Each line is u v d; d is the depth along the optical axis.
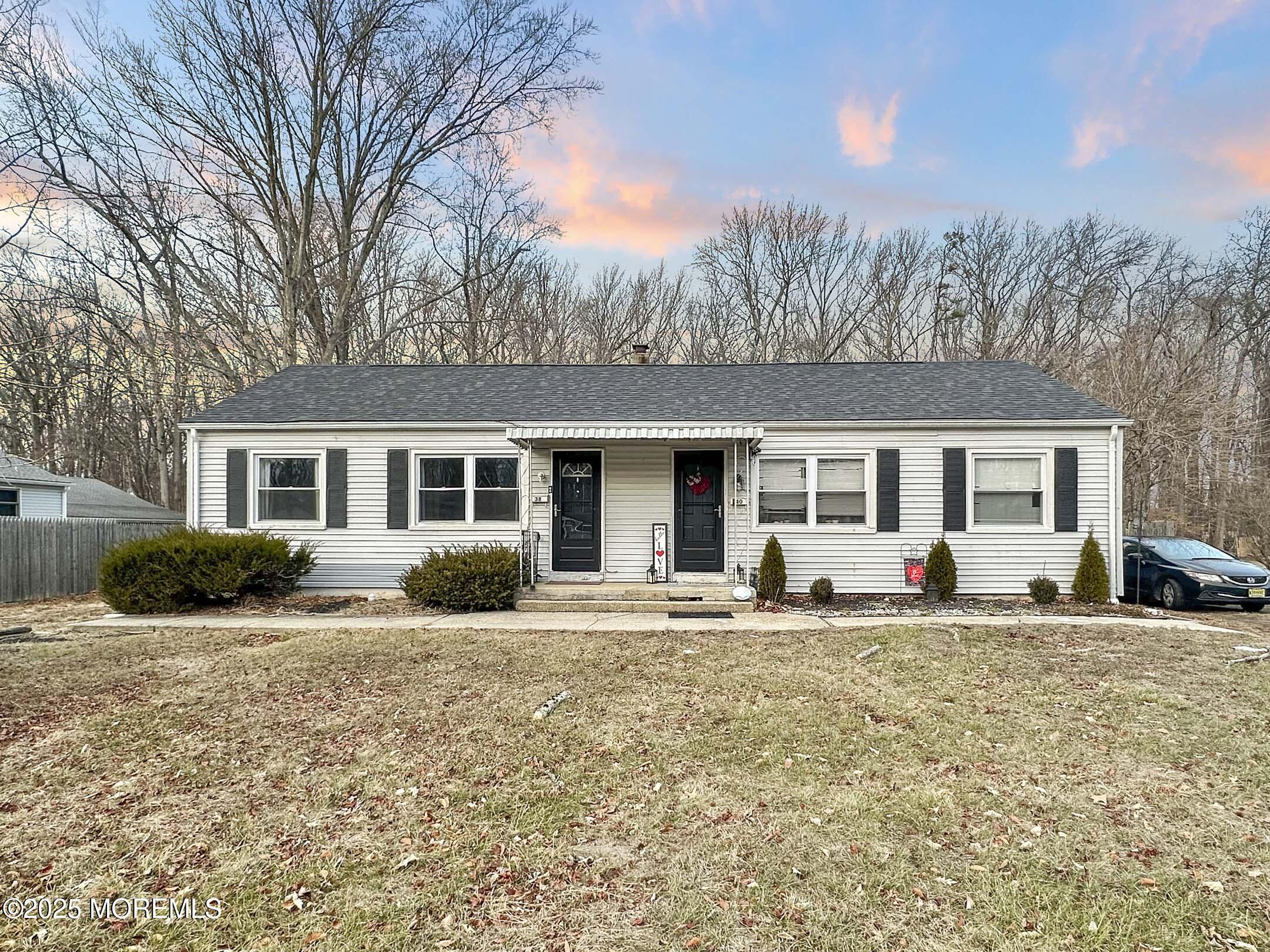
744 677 7.06
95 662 7.79
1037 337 30.69
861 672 7.25
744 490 12.52
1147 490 23.02
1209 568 12.27
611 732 5.55
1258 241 26.41
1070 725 5.67
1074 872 3.55
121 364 25.83
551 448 12.91
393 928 3.12
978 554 12.19
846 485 12.44
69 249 22.58
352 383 14.81
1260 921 3.14
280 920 3.19
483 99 25.95
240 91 22.89
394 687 6.78
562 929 3.11
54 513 19.20
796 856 3.71
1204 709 6.03
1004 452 12.18
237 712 6.10
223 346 25.47
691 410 12.80
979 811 4.21
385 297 30.31
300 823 4.12
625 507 12.89
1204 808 4.25
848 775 4.73
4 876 3.57
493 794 4.47
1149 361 25.11
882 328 32.94
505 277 30.64
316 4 22.98
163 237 23.50
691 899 3.32
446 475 12.95
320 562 12.92
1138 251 28.69
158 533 16.91
